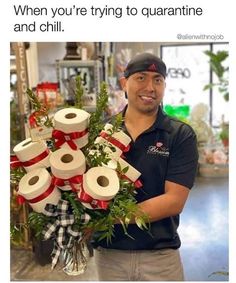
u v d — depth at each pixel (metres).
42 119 1.13
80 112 1.10
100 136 1.14
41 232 1.12
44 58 4.20
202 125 5.24
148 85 1.39
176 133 1.41
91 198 1.02
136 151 1.40
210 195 4.18
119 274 1.45
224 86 5.31
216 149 5.12
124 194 1.14
